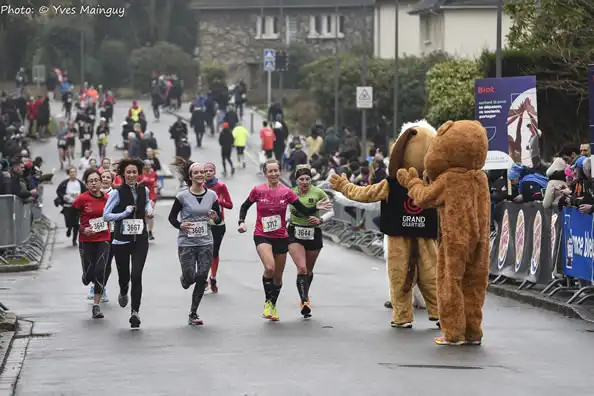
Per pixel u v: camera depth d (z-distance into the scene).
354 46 162.38
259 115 161.38
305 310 31.75
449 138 26.70
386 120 125.62
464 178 26.72
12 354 26.28
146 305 34.91
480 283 26.92
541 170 41.88
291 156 94.12
